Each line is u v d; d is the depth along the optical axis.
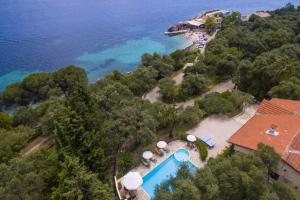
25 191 25.56
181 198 23.69
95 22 154.12
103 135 34.84
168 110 46.12
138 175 33.81
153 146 41.50
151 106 47.59
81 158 30.14
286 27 99.00
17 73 92.50
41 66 98.56
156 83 75.62
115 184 33.78
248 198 24.20
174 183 27.41
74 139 31.06
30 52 109.44
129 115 39.91
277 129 34.66
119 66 101.69
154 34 137.50
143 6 197.62
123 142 38.19
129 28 145.75
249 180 23.59
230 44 95.19
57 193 25.22
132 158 38.00
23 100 68.88
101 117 39.75
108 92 46.84
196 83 63.62
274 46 83.88
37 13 167.38
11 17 155.62
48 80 70.38
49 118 45.69
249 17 137.00
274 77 52.56
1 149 41.38
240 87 60.09
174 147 41.94
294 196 24.97
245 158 26.64
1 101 67.31
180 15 174.38
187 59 91.00
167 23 156.25
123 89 53.22
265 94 55.00
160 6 199.12
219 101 51.22
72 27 143.38
